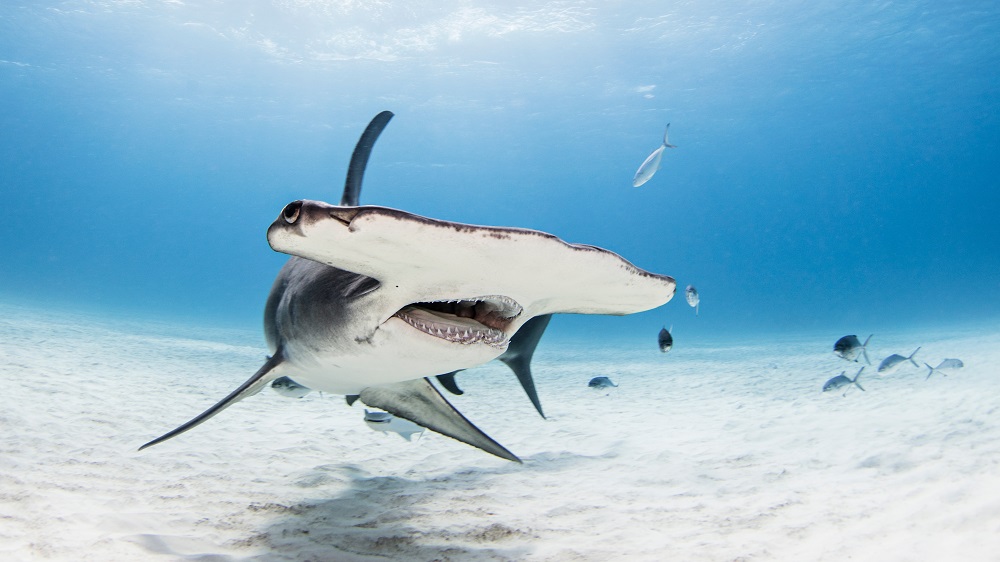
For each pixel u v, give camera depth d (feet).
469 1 93.71
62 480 11.55
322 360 8.87
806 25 97.96
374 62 118.93
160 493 11.43
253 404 25.79
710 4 91.81
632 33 102.27
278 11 100.63
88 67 135.74
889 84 129.70
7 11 107.76
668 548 8.93
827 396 27.43
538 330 14.60
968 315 128.57
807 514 10.29
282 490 12.42
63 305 110.42
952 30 101.55
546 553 8.82
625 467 15.30
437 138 182.91
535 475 14.60
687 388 35.73
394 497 12.19
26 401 19.29
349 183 11.39
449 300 7.47
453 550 8.93
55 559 7.60
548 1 92.89
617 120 154.40
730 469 14.51
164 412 21.40
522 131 170.09
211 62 125.29
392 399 11.27
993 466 11.75
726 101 136.46
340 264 6.05
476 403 31.09
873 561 7.77
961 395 22.47
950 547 7.85
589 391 36.17
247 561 8.06
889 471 12.84
